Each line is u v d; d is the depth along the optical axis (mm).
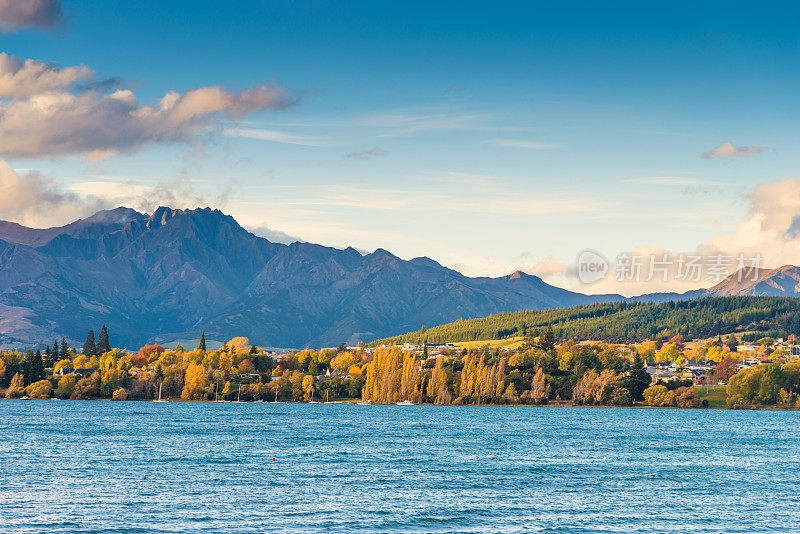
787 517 100312
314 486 118562
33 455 151000
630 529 92812
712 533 91312
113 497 106688
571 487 121375
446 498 110188
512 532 90438
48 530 87688
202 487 115875
